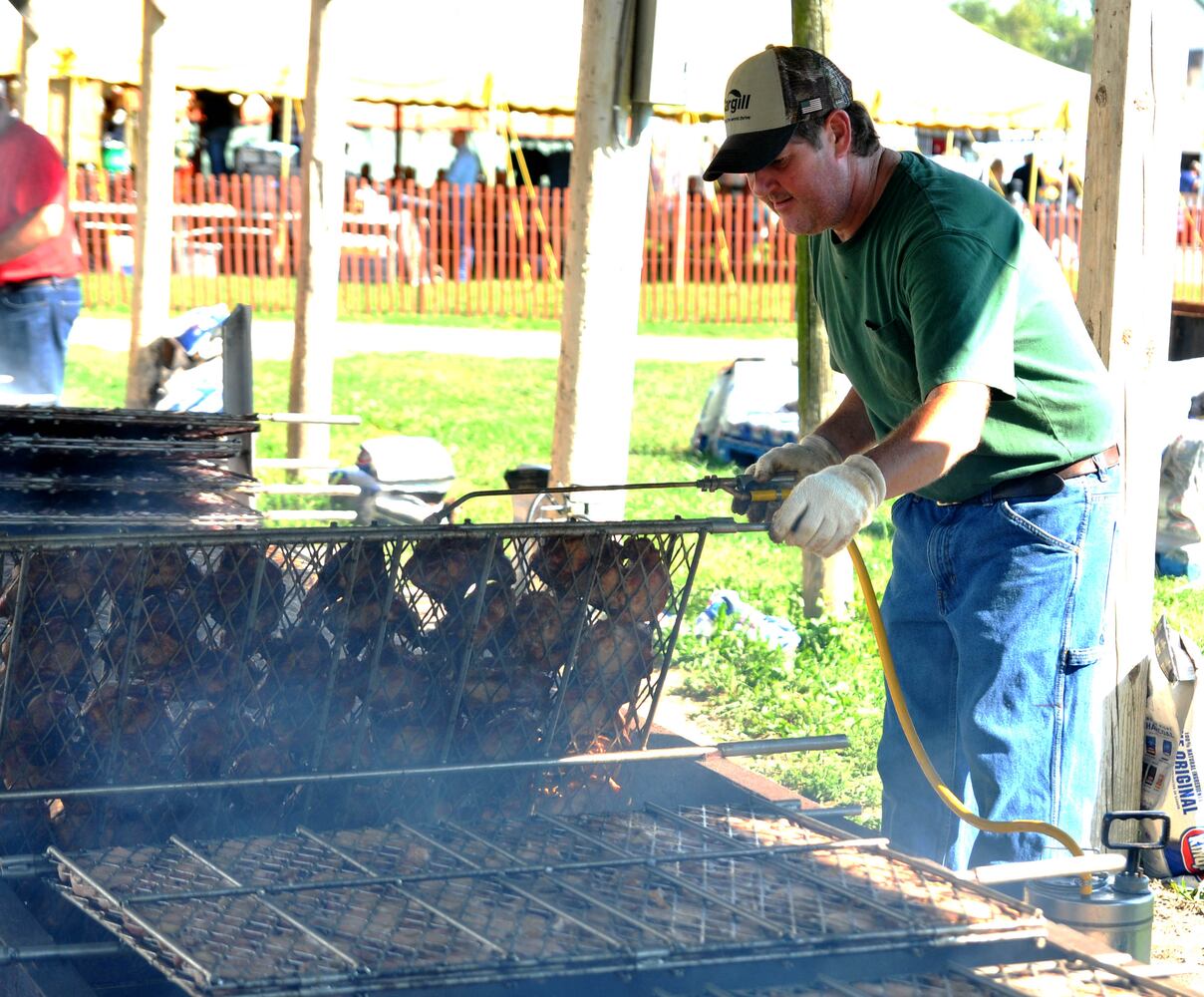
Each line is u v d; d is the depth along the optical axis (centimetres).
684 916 184
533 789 247
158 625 222
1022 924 183
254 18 1534
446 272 2119
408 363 1634
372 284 2088
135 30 1455
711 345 1941
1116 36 375
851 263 291
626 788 265
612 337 612
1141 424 400
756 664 633
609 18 586
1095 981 175
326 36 897
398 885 193
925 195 271
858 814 240
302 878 196
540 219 2112
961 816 253
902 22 1641
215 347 660
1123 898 210
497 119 2164
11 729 219
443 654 239
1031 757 302
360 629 231
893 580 335
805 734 563
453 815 241
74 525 258
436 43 1652
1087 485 299
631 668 249
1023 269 286
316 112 909
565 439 616
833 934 177
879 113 1596
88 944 181
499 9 1698
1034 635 300
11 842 222
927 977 178
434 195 2095
